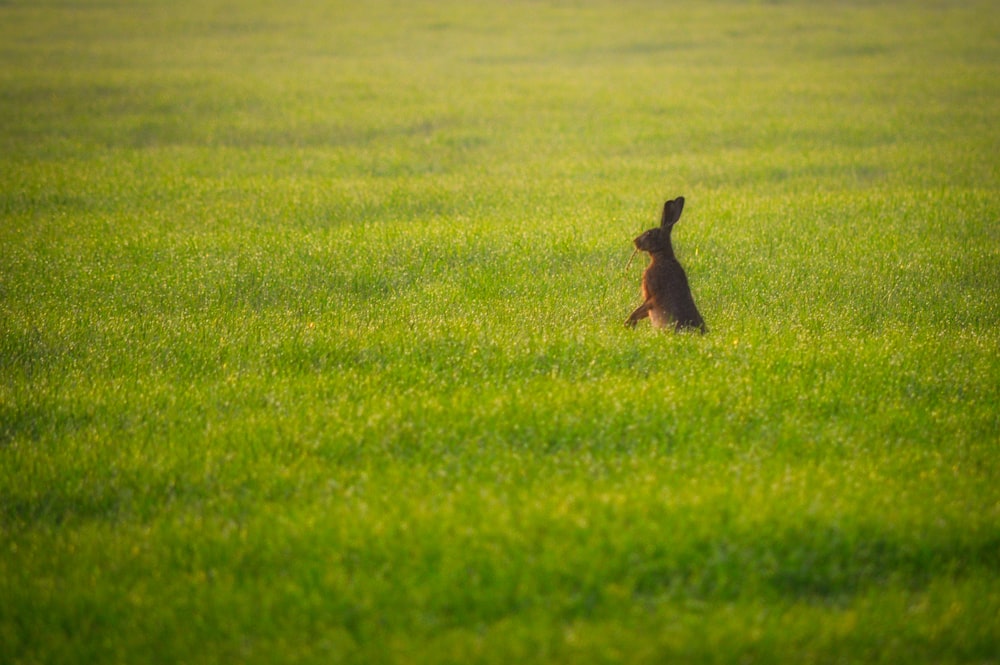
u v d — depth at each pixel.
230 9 192.88
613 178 62.69
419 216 49.81
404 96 99.81
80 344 28.69
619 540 17.20
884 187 57.97
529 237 43.00
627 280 37.19
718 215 49.53
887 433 22.95
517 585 16.39
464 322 30.27
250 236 43.44
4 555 18.11
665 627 15.45
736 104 95.44
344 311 32.53
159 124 82.44
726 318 32.06
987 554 17.89
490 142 77.56
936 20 166.12
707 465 20.75
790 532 17.81
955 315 32.75
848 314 32.69
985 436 22.83
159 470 20.81
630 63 131.00
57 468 21.05
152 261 38.97
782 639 15.30
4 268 37.59
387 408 23.27
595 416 23.00
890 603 16.47
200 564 17.56
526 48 146.38
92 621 16.20
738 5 197.25
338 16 184.75
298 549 17.80
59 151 69.88
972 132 77.94
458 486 19.72
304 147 75.06
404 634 15.39
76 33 157.62
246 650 15.22
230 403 24.22
